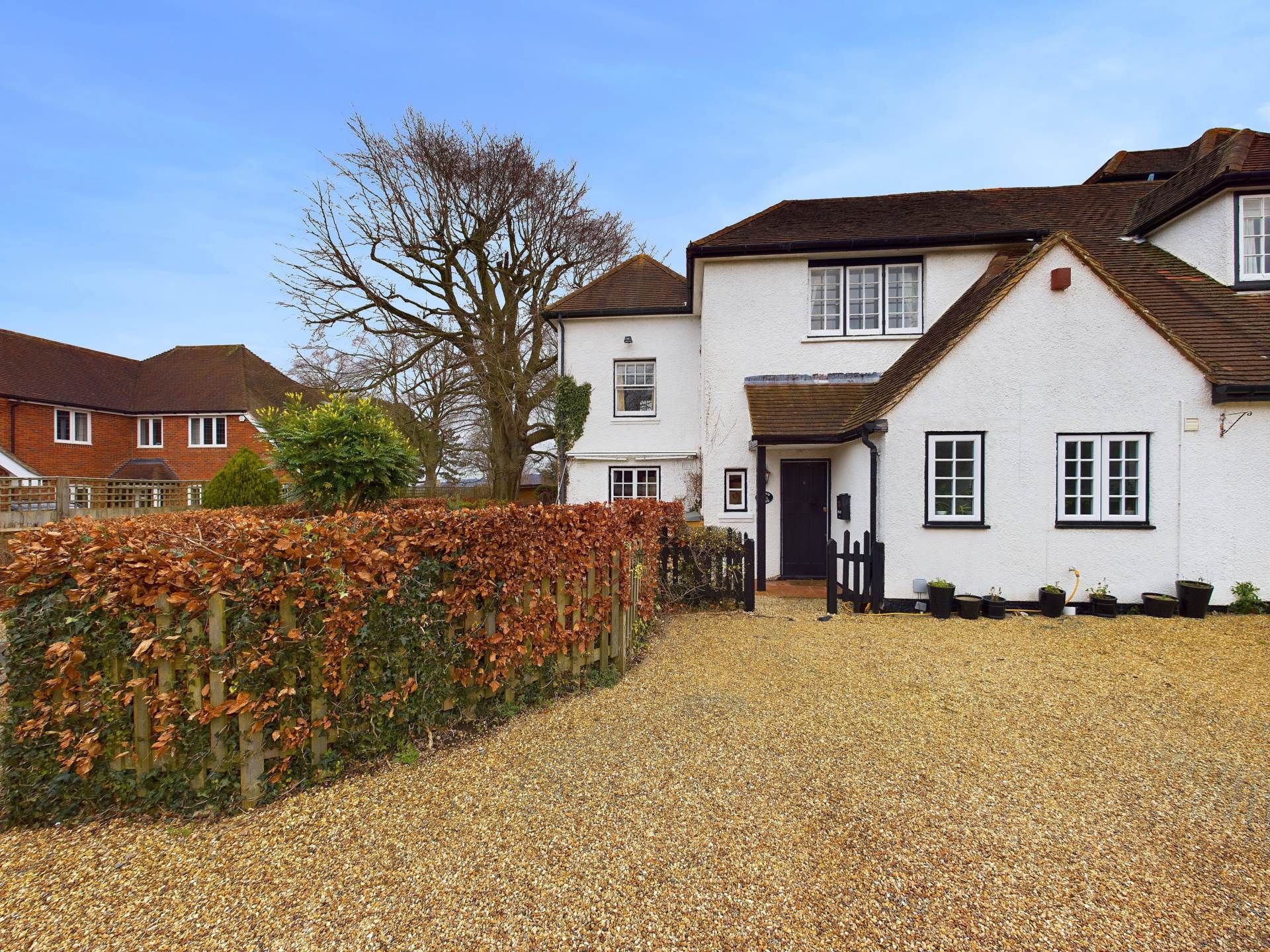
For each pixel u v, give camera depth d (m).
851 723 4.52
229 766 3.32
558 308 16.02
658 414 15.72
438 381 23.34
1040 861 2.95
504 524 4.48
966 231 11.83
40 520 13.47
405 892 2.70
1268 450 7.83
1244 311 8.82
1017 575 8.23
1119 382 8.06
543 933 2.47
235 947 2.41
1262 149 9.57
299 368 23.53
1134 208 12.34
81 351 28.34
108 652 3.24
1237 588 7.82
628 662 5.86
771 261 12.45
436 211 20.48
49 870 2.88
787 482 11.96
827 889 2.73
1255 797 3.53
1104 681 5.46
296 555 3.39
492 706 4.60
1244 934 2.50
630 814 3.29
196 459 27.72
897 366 11.17
